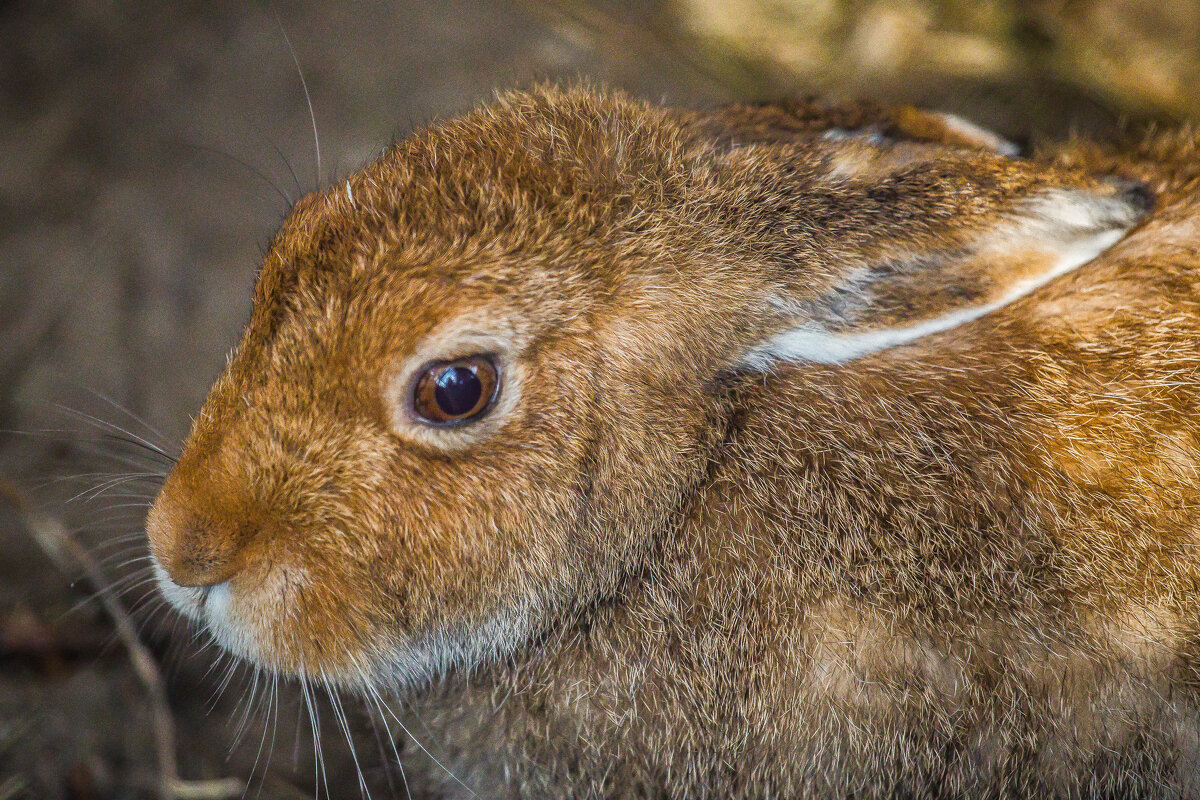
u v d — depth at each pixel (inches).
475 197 96.2
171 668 101.0
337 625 96.3
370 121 103.7
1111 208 96.2
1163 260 97.3
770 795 97.3
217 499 96.0
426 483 96.1
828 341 96.8
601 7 107.7
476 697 97.7
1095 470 96.8
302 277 96.0
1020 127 103.0
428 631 96.6
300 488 96.0
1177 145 99.1
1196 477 96.7
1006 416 97.0
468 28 109.6
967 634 96.8
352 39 109.9
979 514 96.9
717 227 96.7
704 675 97.1
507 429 96.2
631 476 96.6
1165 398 96.8
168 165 104.5
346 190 96.4
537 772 97.7
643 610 97.1
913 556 96.9
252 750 100.6
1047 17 102.8
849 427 97.1
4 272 103.0
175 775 100.3
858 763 97.0
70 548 100.9
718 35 104.8
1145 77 102.6
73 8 115.2
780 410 97.1
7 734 100.7
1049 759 96.8
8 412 102.0
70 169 105.1
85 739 100.7
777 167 97.0
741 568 97.0
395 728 98.7
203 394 102.0
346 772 100.3
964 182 96.5
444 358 95.9
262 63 109.2
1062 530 96.7
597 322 96.3
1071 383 97.0
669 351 96.5
